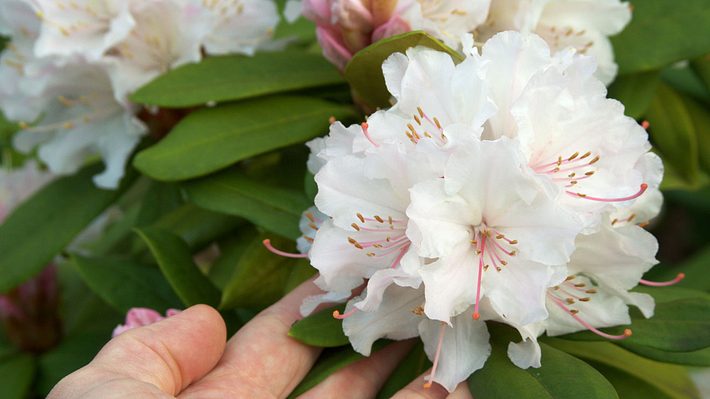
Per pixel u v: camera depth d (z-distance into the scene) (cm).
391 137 51
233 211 58
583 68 51
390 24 55
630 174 51
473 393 50
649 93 64
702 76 66
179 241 59
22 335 72
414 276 49
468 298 49
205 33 62
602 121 51
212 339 51
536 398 49
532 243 48
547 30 61
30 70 64
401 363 54
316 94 63
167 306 62
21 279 63
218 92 60
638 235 51
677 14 63
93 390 46
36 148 77
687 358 52
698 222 94
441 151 49
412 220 48
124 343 49
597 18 61
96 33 63
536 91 50
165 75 61
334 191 51
